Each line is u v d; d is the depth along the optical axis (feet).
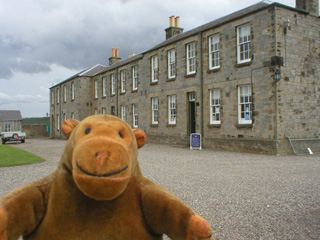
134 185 5.84
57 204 5.49
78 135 5.45
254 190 22.09
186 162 38.42
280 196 20.33
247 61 53.98
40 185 5.74
